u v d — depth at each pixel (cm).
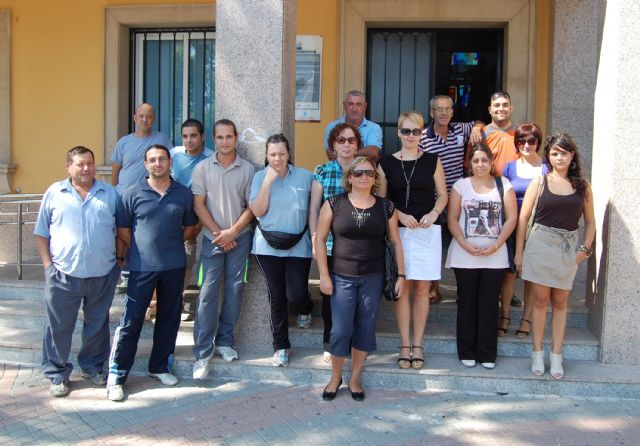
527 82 799
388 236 476
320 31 816
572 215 484
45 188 880
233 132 505
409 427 443
